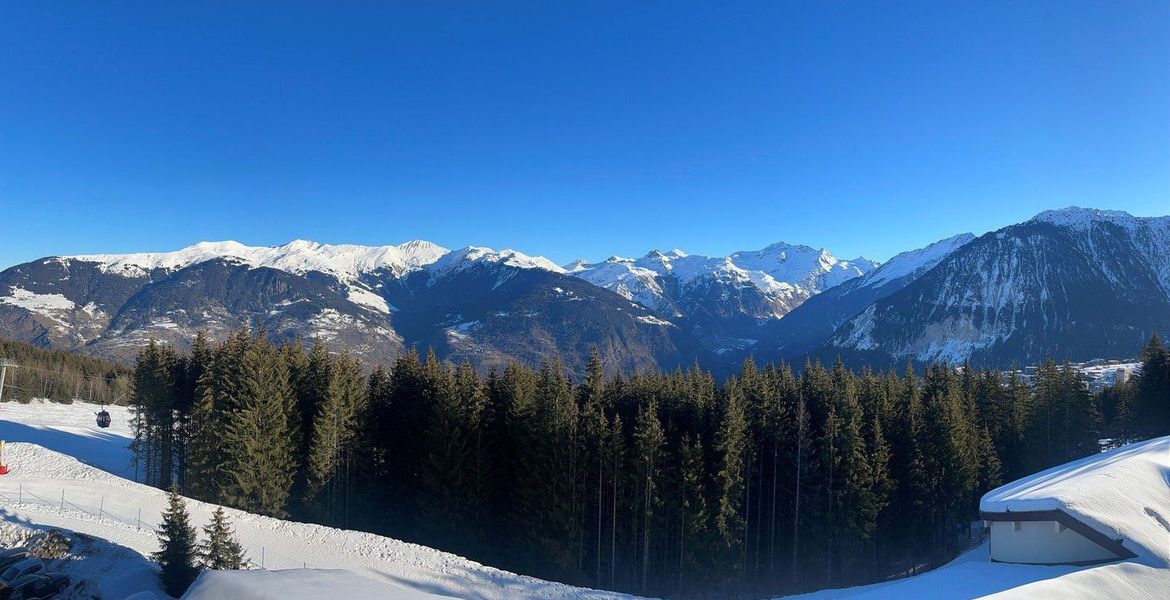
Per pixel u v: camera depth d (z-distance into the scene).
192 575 28.61
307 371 54.25
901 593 22.16
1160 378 64.38
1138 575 18.92
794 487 49.38
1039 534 25.33
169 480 53.22
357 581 11.48
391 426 52.66
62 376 107.19
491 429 48.88
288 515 45.72
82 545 31.75
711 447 47.28
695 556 43.59
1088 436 61.12
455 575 34.47
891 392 58.66
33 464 45.84
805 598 35.44
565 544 42.69
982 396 68.50
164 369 53.59
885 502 47.34
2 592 27.56
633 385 59.50
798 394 55.31
